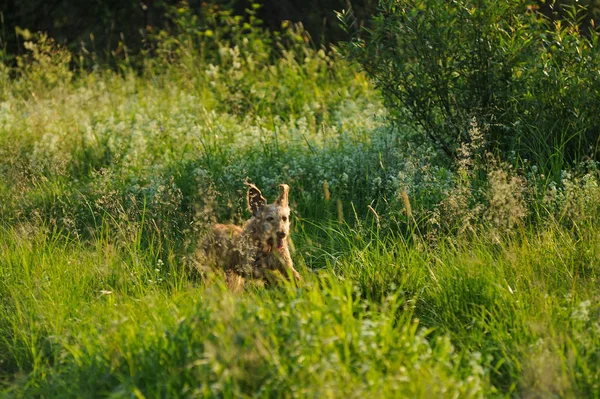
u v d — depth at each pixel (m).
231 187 13.60
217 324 7.14
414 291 9.45
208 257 10.91
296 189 13.75
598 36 14.18
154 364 7.17
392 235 11.59
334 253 11.38
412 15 12.96
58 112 18.61
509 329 8.26
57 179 14.82
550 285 9.11
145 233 12.48
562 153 12.34
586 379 7.04
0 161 15.66
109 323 8.31
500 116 12.95
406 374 6.54
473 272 9.12
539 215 11.09
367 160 13.73
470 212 10.56
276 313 7.36
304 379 6.49
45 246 11.67
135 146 15.94
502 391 7.38
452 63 13.23
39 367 8.33
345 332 7.06
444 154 13.77
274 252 10.53
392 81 13.62
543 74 12.88
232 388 6.49
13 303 10.01
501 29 13.06
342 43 14.02
